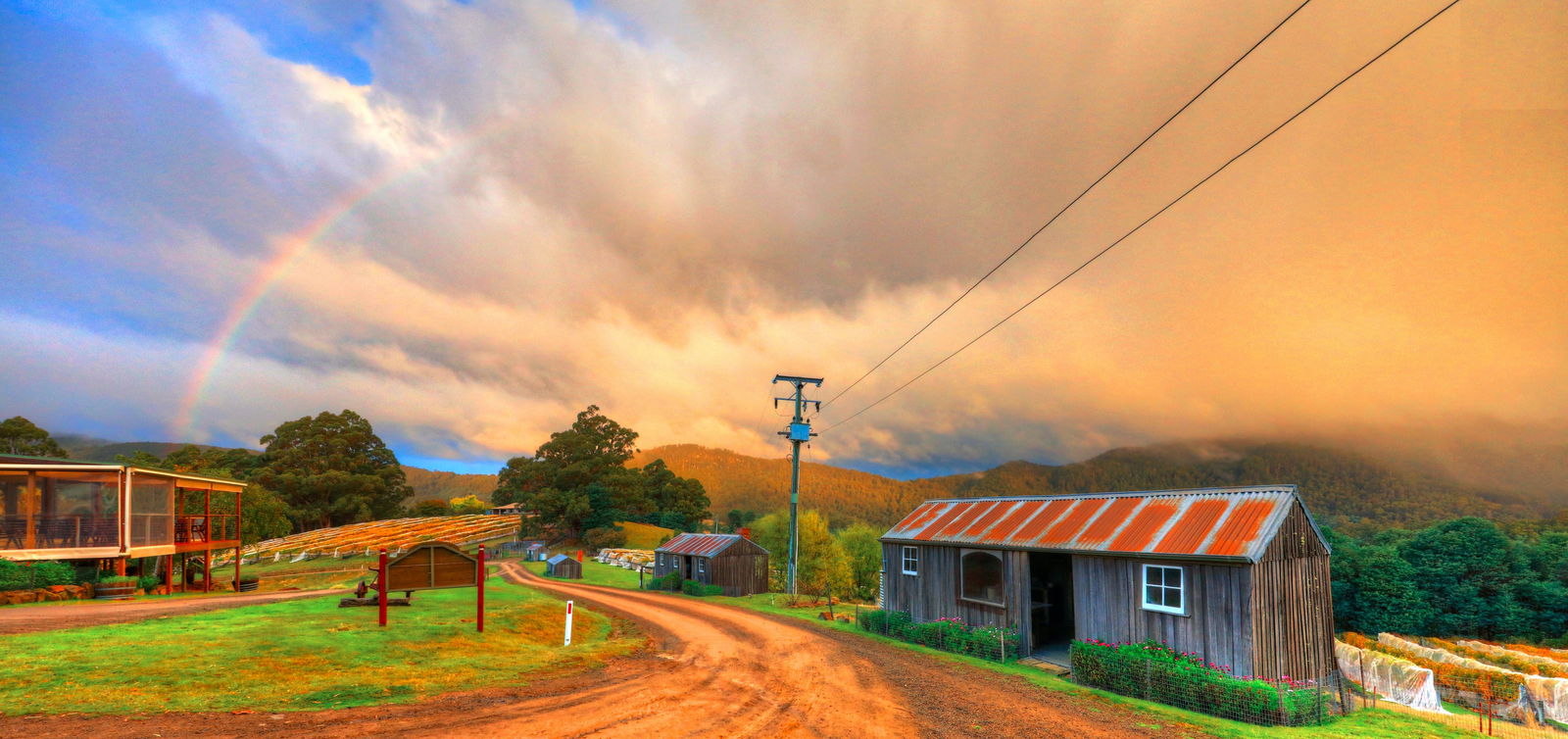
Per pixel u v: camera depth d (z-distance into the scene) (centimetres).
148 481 2717
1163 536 1816
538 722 1050
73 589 2252
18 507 2848
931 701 1420
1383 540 7988
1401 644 3438
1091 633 1938
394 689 1160
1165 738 1214
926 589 2536
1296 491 1728
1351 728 1391
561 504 10831
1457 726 1661
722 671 1642
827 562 5294
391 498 13475
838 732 1145
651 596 4403
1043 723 1273
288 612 1828
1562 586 6341
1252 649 1550
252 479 11669
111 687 1029
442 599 2284
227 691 1066
